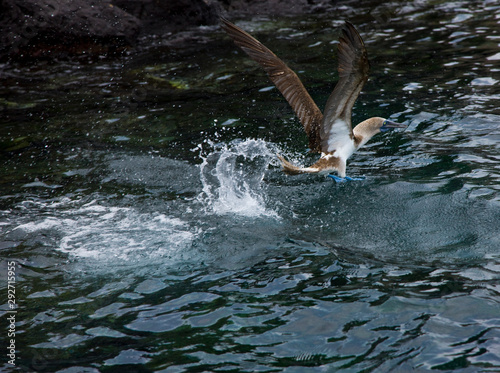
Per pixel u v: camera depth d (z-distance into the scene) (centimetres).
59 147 1024
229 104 1173
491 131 937
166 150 992
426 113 1030
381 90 1159
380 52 1393
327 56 1409
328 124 759
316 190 832
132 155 979
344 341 508
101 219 789
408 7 1784
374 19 1705
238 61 1440
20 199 851
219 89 1264
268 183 868
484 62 1245
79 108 1203
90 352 518
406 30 1553
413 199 769
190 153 977
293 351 501
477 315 525
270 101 1177
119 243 725
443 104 1061
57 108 1209
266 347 509
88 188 880
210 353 505
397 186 806
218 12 1844
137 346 523
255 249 689
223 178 888
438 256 638
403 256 646
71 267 676
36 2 1532
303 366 480
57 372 491
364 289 582
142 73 1398
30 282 647
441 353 480
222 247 701
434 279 589
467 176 806
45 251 712
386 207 762
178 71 1395
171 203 825
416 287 578
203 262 670
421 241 675
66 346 529
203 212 796
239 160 941
